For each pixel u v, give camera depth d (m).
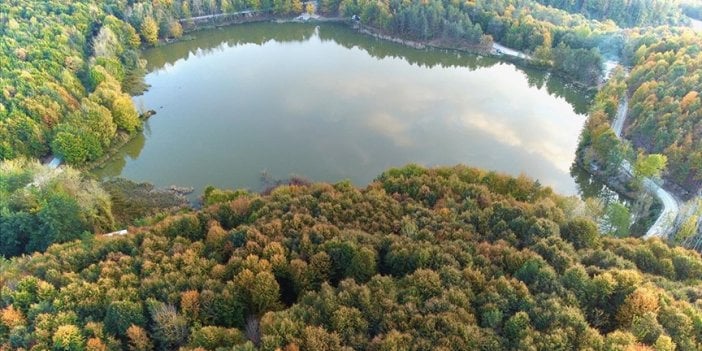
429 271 71.31
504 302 65.88
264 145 154.75
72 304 71.75
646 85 157.88
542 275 70.44
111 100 156.62
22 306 73.94
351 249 78.44
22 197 111.25
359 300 66.19
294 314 65.06
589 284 68.94
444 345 58.28
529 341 57.56
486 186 109.88
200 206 128.12
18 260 90.94
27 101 142.38
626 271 71.19
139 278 77.94
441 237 86.19
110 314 68.75
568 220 92.81
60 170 120.12
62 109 149.12
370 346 59.44
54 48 176.62
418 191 105.88
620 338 58.06
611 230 112.38
